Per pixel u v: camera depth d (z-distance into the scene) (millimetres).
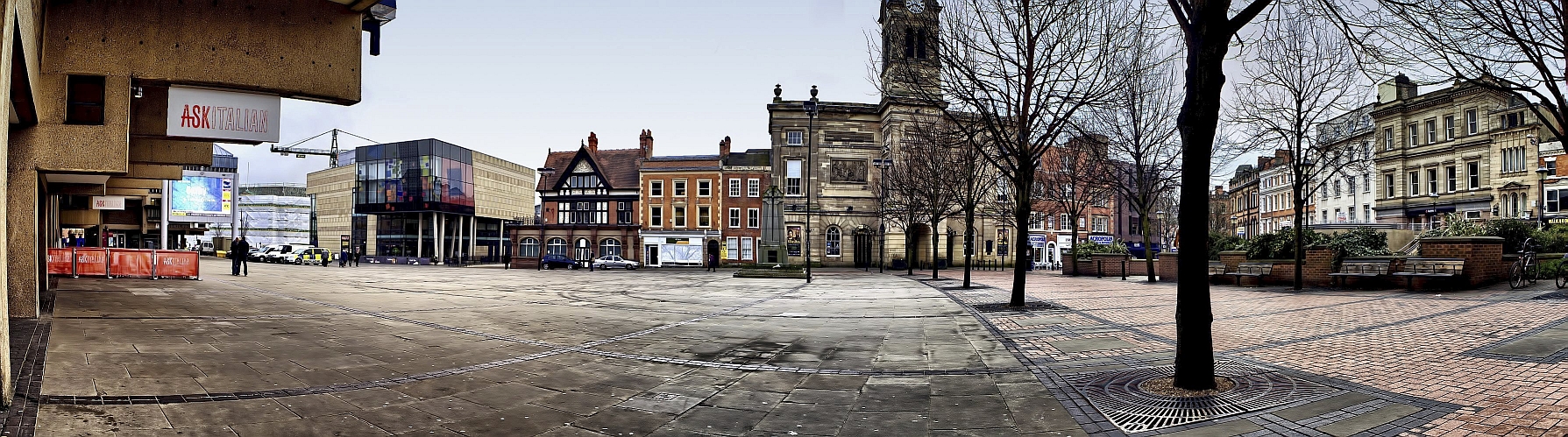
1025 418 5738
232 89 11203
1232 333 10078
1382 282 17922
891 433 5422
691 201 58188
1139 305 15461
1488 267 16500
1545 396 5609
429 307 15695
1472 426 4895
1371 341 8812
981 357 8766
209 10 10828
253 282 23547
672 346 10031
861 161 54219
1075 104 16188
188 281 22453
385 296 18906
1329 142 22938
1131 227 73062
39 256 15000
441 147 70000
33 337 8539
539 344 10078
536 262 50938
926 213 37969
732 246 57438
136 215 50750
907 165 41594
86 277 22047
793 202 53562
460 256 66625
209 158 16172
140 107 11891
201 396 6094
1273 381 6578
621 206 62344
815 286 26500
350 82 11984
